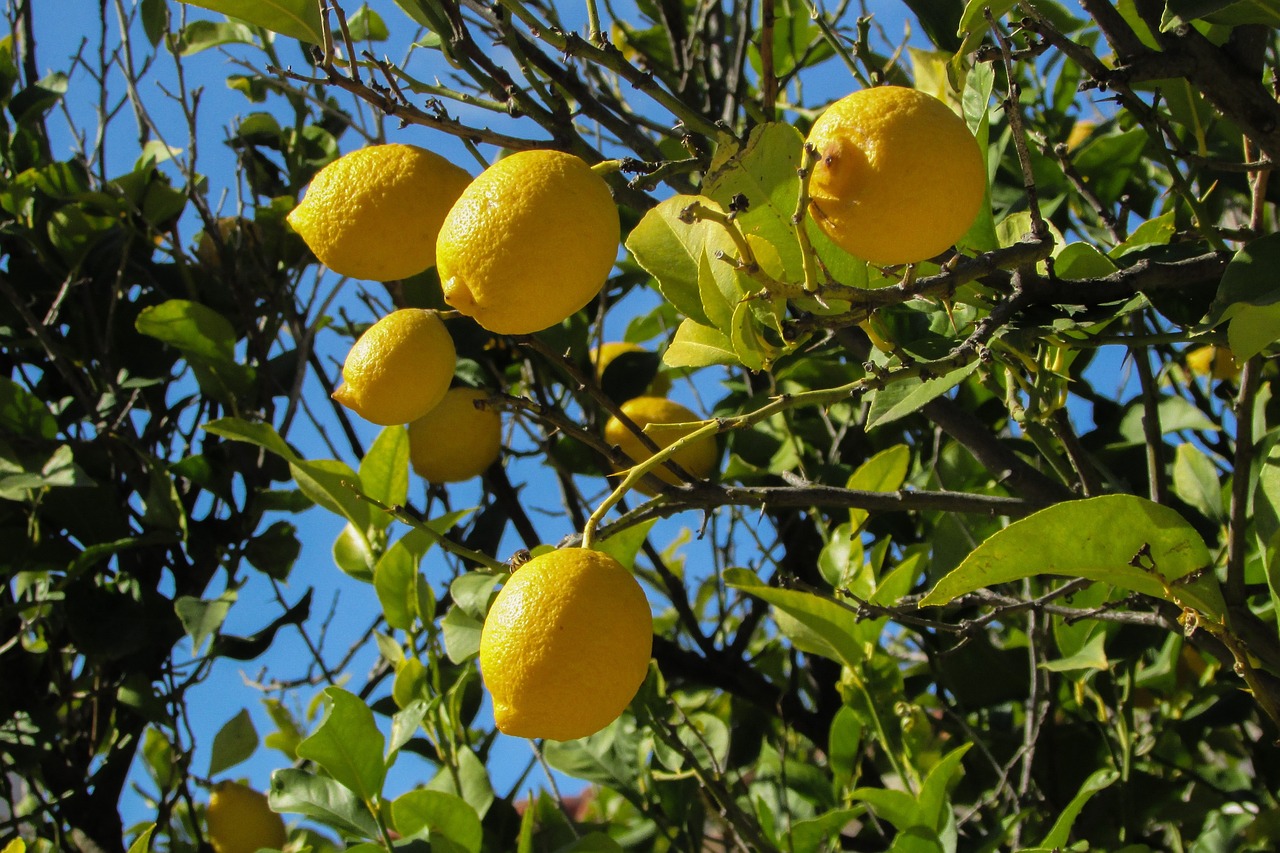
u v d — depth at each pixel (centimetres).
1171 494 146
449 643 138
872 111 105
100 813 158
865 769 161
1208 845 150
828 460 173
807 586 133
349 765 131
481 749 156
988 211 120
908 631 170
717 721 157
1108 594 138
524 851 141
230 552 163
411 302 161
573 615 107
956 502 123
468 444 151
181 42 165
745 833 138
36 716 159
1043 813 147
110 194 176
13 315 171
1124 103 119
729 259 107
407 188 114
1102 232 149
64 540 161
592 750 151
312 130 190
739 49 151
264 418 170
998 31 111
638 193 127
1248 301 108
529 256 107
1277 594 114
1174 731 155
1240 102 114
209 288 183
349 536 145
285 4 122
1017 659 155
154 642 156
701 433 114
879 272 116
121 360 177
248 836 156
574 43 120
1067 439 125
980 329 113
